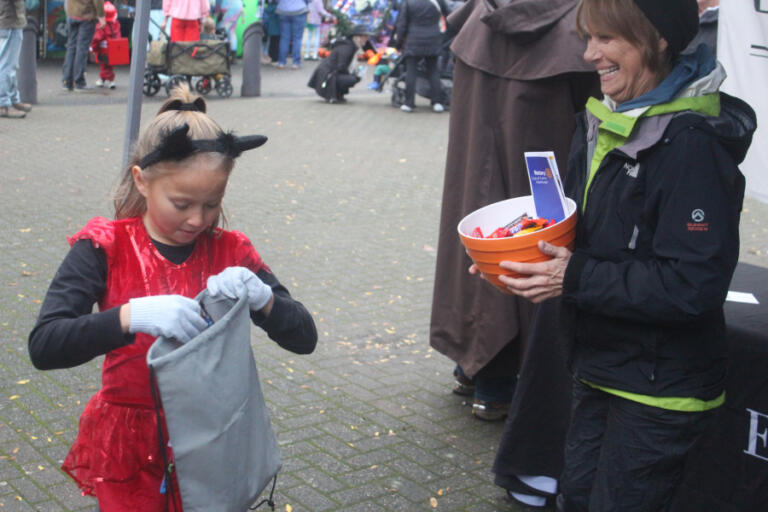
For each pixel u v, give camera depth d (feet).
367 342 16.10
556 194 7.50
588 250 7.20
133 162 6.54
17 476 10.84
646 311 6.64
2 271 18.33
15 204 23.62
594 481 7.52
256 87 47.85
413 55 45.29
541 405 10.46
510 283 7.31
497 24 11.31
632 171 6.99
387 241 22.75
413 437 12.57
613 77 7.14
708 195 6.56
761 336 8.93
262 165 31.22
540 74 11.37
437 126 42.11
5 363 14.07
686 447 7.11
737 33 10.83
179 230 6.28
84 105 40.57
